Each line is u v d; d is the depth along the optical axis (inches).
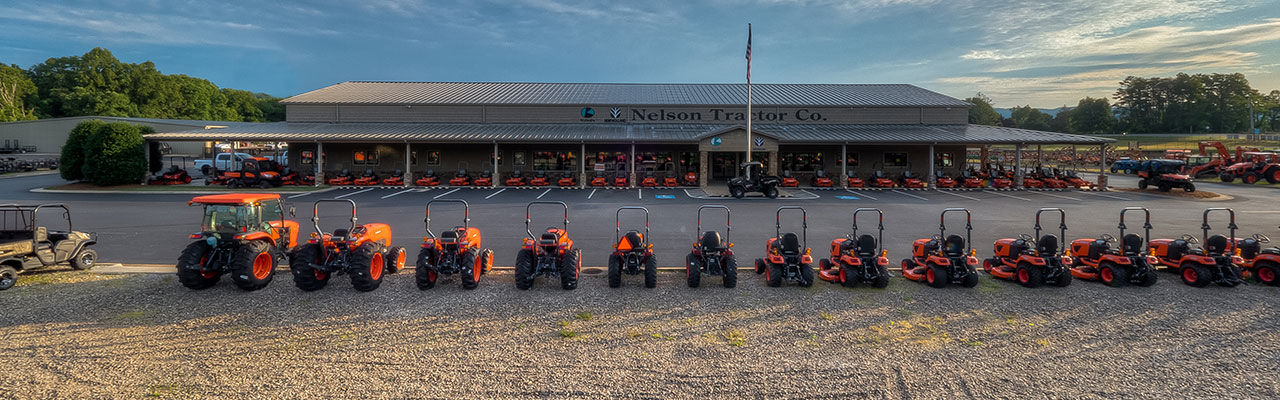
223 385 225.1
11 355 253.3
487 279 392.8
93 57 3998.5
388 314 315.3
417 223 674.8
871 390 225.5
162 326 293.3
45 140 2434.8
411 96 1557.6
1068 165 2169.0
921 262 400.2
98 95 3676.2
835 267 407.5
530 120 1496.1
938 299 346.3
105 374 234.4
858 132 1371.8
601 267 437.4
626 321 305.4
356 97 1526.8
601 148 1427.2
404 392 221.1
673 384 229.6
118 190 1069.1
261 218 371.2
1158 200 977.5
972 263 365.1
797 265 369.4
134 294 349.7
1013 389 226.7
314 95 1544.0
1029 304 336.8
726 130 1203.2
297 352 260.1
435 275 370.3
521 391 222.4
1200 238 596.4
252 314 313.7
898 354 261.6
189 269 340.2
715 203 906.7
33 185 1179.3
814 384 230.2
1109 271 376.8
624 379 233.8
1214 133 4677.7
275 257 375.9
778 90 1712.6
